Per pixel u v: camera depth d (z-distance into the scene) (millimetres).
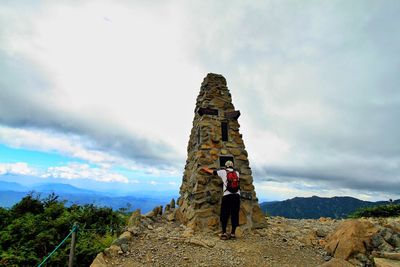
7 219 8508
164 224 8648
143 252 6023
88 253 6852
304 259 5867
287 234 7844
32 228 7891
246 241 6996
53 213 9555
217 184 8414
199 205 7957
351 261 5445
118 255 5801
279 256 6008
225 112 9812
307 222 10836
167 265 5422
